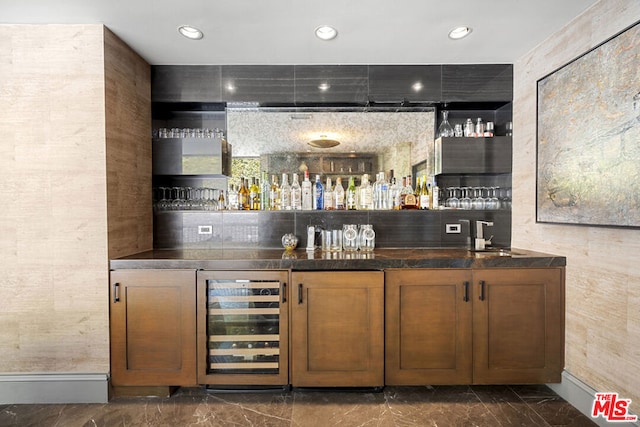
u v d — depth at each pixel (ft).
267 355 6.34
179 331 6.23
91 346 6.17
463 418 5.74
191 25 6.01
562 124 6.06
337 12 5.64
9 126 6.02
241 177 8.23
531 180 7.07
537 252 6.92
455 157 7.68
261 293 6.33
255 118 8.23
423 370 6.25
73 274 6.11
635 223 4.67
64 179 6.05
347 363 6.20
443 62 7.56
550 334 6.28
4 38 5.98
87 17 5.77
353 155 8.27
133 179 6.94
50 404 6.10
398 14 5.70
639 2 4.71
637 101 4.64
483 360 6.26
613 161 5.01
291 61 7.43
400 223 8.07
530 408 6.01
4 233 6.06
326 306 6.19
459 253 7.04
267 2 5.36
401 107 8.25
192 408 6.05
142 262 6.19
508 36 6.47
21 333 6.10
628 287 4.97
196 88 7.57
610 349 5.28
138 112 7.09
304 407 6.06
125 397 6.36
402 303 6.25
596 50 5.31
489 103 7.88
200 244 7.98
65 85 6.02
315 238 8.02
